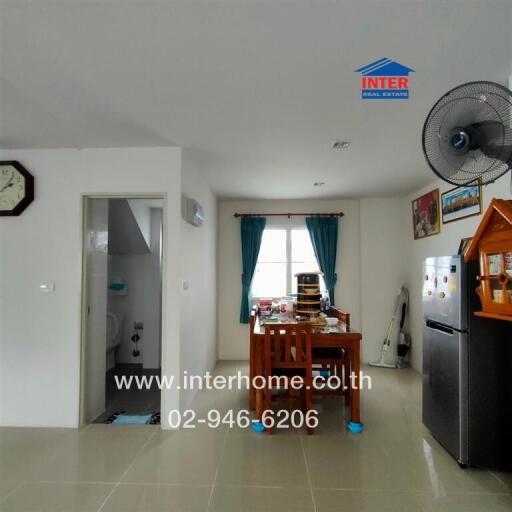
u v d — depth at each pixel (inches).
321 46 62.0
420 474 84.0
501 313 67.0
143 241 170.6
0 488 78.7
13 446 97.9
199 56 65.0
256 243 192.1
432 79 72.9
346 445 98.2
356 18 55.2
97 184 112.7
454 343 89.5
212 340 175.2
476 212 118.6
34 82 74.0
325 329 114.6
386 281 186.7
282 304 148.0
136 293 186.7
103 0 51.5
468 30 58.0
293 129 98.0
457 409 87.7
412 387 147.9
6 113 88.6
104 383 125.9
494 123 61.7
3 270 112.4
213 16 54.7
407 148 112.3
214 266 181.6
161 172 111.8
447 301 93.3
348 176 145.3
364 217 188.7
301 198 190.1
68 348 110.7
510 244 64.1
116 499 74.9
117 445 98.4
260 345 111.0
